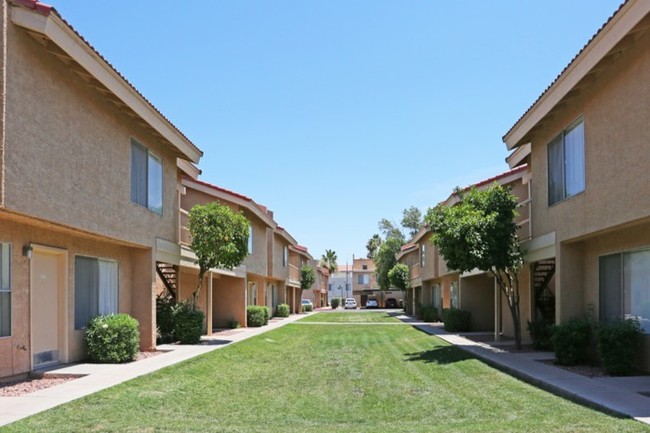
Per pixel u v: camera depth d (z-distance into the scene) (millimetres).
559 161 14531
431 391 11086
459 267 17094
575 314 14266
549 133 15188
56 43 10086
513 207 17094
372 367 14914
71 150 11469
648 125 9922
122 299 15734
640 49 10141
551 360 14320
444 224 17156
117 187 13945
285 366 15281
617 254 12727
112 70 12406
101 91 12805
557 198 14695
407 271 50156
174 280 21062
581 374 11836
